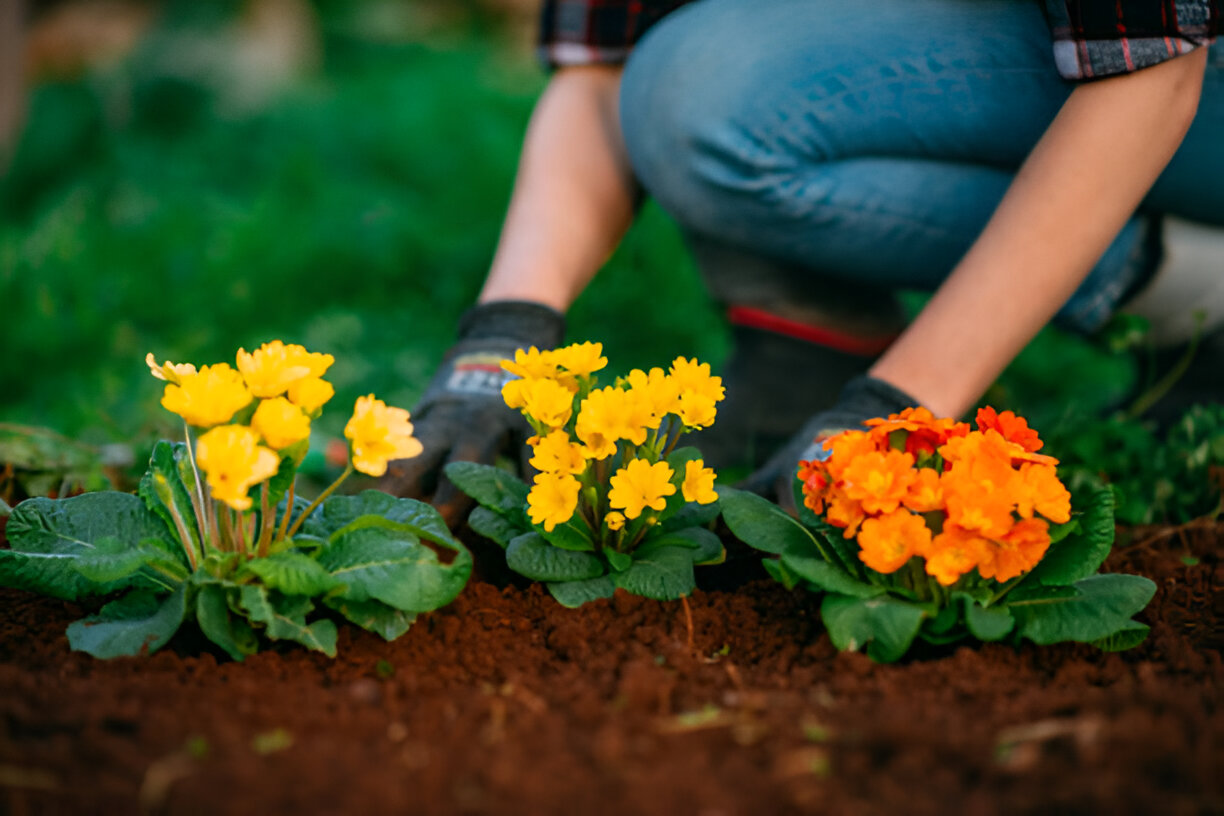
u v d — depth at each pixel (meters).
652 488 0.99
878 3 1.16
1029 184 1.07
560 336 1.18
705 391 1.01
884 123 1.16
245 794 0.83
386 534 0.99
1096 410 1.42
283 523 0.99
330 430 1.55
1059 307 1.08
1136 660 1.00
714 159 1.19
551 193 1.25
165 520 1.01
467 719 0.90
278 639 0.99
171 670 0.95
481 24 6.21
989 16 1.14
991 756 0.86
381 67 4.96
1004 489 0.96
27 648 0.98
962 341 1.07
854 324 1.29
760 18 1.17
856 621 0.97
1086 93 1.05
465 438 1.10
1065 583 0.98
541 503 0.99
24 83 3.44
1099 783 0.83
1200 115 1.15
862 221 1.20
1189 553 1.14
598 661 0.97
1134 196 1.06
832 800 0.84
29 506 1.01
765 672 0.98
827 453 1.06
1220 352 1.33
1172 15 1.02
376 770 0.85
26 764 0.85
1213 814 0.82
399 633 0.98
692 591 1.04
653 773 0.85
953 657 0.97
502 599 1.04
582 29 1.27
